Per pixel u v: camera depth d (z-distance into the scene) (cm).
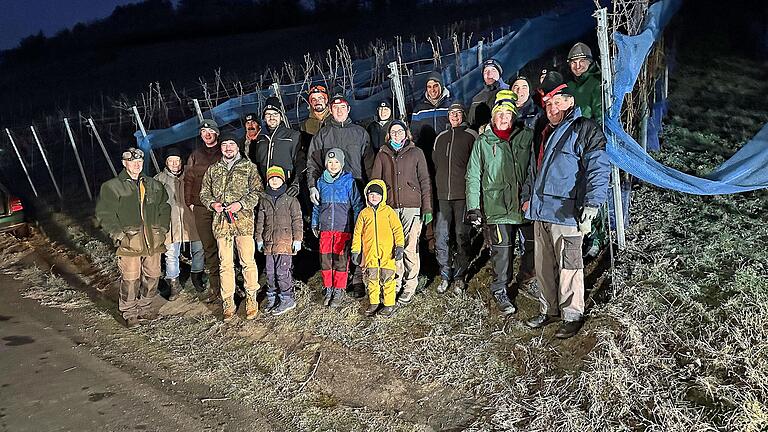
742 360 346
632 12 507
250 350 473
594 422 338
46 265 723
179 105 1502
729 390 330
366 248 481
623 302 412
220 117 934
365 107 759
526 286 465
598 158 377
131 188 512
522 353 412
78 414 396
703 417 324
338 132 518
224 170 511
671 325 386
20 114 1962
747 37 888
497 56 789
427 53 1145
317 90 564
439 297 501
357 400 399
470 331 448
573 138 387
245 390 419
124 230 512
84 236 799
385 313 484
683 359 363
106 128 1417
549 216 399
